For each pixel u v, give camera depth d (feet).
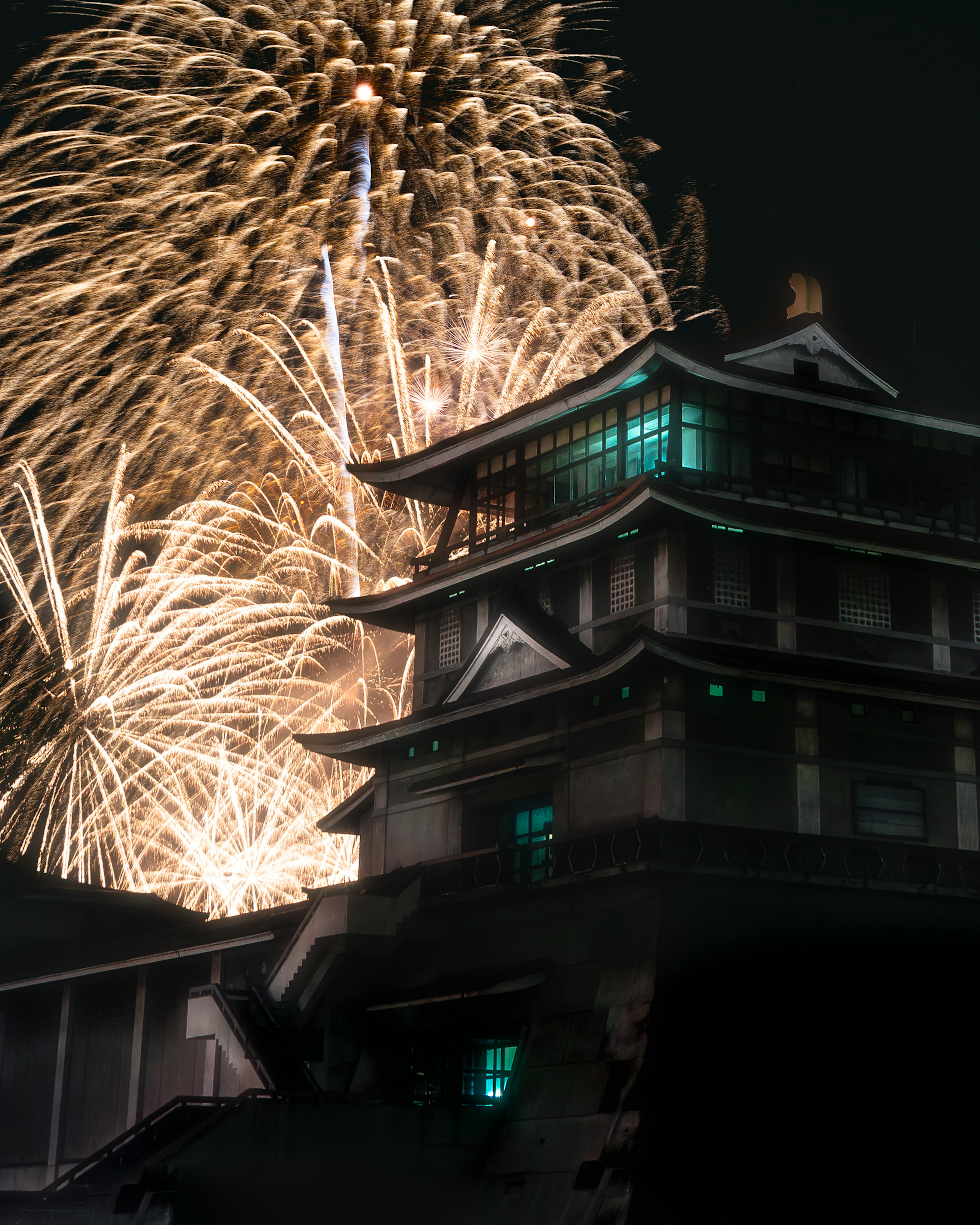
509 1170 119.55
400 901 137.69
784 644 129.49
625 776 124.67
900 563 137.49
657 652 119.03
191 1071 153.28
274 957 148.77
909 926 128.06
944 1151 122.52
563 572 139.44
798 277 143.74
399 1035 137.39
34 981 177.47
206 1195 114.01
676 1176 109.19
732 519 125.70
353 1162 120.06
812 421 137.69
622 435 137.80
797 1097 117.70
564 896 126.82
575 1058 118.73
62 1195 126.62
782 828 124.16
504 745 140.05
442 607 155.53
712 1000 116.78
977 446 146.51
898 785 130.31
